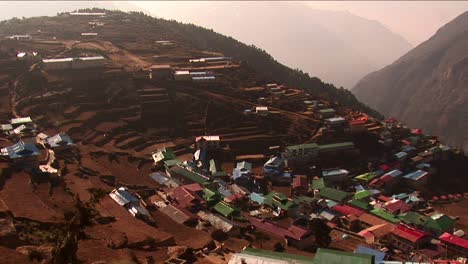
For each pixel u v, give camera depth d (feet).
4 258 179.01
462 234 337.11
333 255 182.80
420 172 460.96
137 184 363.76
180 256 221.87
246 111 531.91
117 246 219.00
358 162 474.49
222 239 276.21
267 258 184.55
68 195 301.02
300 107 567.59
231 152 465.47
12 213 239.91
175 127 505.25
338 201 378.53
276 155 469.16
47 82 546.67
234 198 350.43
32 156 341.62
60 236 167.12
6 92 516.32
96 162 391.24
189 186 352.28
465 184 477.36
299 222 324.60
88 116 492.54
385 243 306.96
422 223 340.59
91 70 590.55
